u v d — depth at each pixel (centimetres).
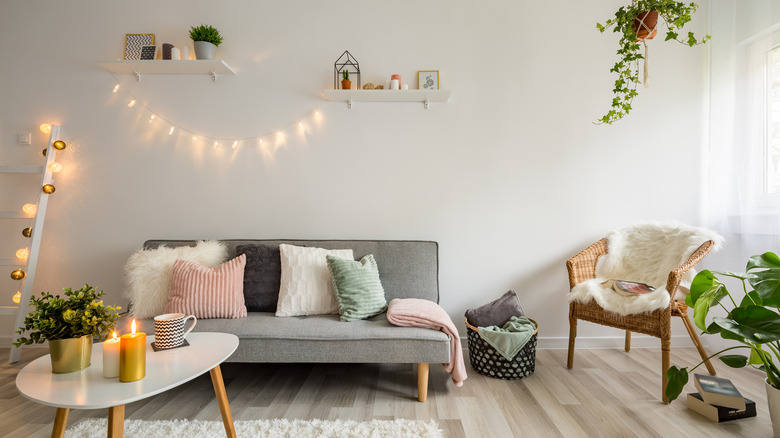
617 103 218
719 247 207
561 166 265
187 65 255
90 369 128
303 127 267
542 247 266
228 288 212
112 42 266
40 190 256
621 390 198
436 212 266
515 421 168
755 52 223
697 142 262
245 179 268
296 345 187
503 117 266
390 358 186
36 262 257
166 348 143
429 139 266
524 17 265
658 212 264
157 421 165
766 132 219
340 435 154
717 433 158
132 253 267
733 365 158
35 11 267
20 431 158
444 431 160
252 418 170
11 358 235
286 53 267
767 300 139
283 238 268
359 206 267
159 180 267
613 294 205
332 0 266
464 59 265
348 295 209
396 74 258
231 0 266
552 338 265
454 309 266
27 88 268
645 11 201
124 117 268
